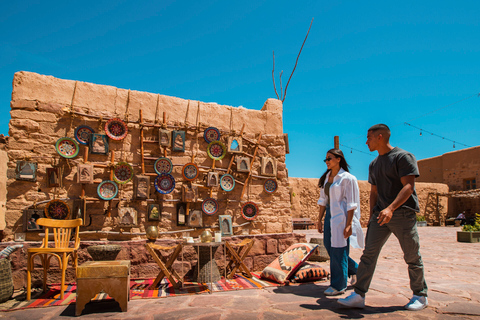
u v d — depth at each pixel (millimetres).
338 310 3641
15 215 5098
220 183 6336
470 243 11031
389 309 3617
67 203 5359
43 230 5133
